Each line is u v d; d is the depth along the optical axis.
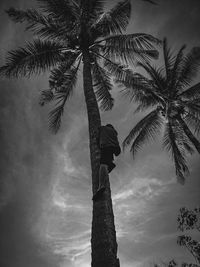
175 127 19.34
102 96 13.92
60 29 12.75
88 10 12.91
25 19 12.62
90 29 13.08
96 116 8.48
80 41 12.70
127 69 13.59
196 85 19.41
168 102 19.28
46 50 12.38
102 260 4.61
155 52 13.47
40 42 12.27
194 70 19.31
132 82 13.79
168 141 19.38
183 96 19.69
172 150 19.22
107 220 5.17
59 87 13.60
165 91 19.52
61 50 12.90
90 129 7.77
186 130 18.61
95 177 6.11
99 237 4.96
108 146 5.12
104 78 14.18
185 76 19.50
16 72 11.97
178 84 19.64
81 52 13.16
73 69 13.80
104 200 5.43
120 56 13.16
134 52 13.30
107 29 13.25
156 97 19.48
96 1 13.08
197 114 18.17
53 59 12.56
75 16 12.94
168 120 19.45
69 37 12.84
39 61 12.23
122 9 13.49
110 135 5.30
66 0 12.80
